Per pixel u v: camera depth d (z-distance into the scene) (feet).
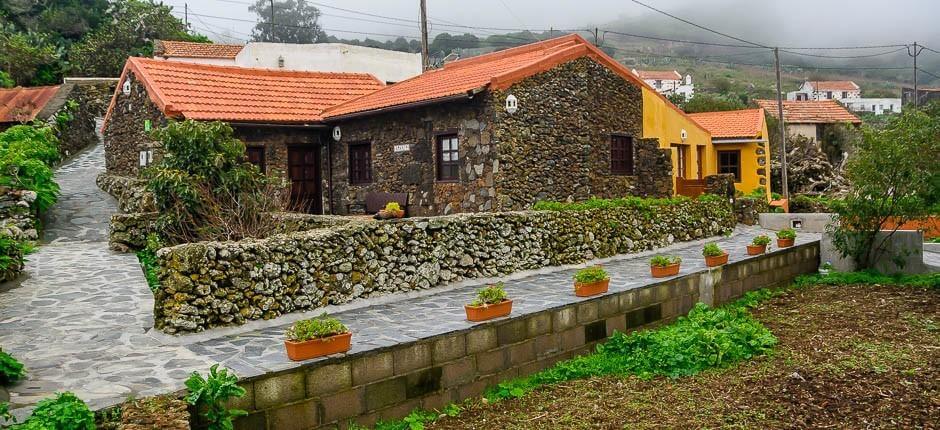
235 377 17.51
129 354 22.39
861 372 23.81
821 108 123.65
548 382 24.86
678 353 25.95
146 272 36.78
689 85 280.10
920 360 25.02
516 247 37.93
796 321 32.86
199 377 17.37
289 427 18.74
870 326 31.01
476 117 47.16
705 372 24.89
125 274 36.14
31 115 78.74
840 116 119.96
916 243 43.21
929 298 36.42
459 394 23.18
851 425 19.30
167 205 40.27
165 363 21.18
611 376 25.22
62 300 30.60
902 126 41.34
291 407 18.79
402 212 45.80
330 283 29.30
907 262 43.62
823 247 47.88
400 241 32.30
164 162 40.88
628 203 47.16
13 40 115.65
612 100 56.90
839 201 45.50
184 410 16.02
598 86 55.21
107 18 146.10
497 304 25.11
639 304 31.37
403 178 52.85
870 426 19.17
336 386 19.76
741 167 84.23
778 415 20.17
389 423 20.86
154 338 24.39
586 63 53.62
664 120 65.51
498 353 24.59
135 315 27.99
